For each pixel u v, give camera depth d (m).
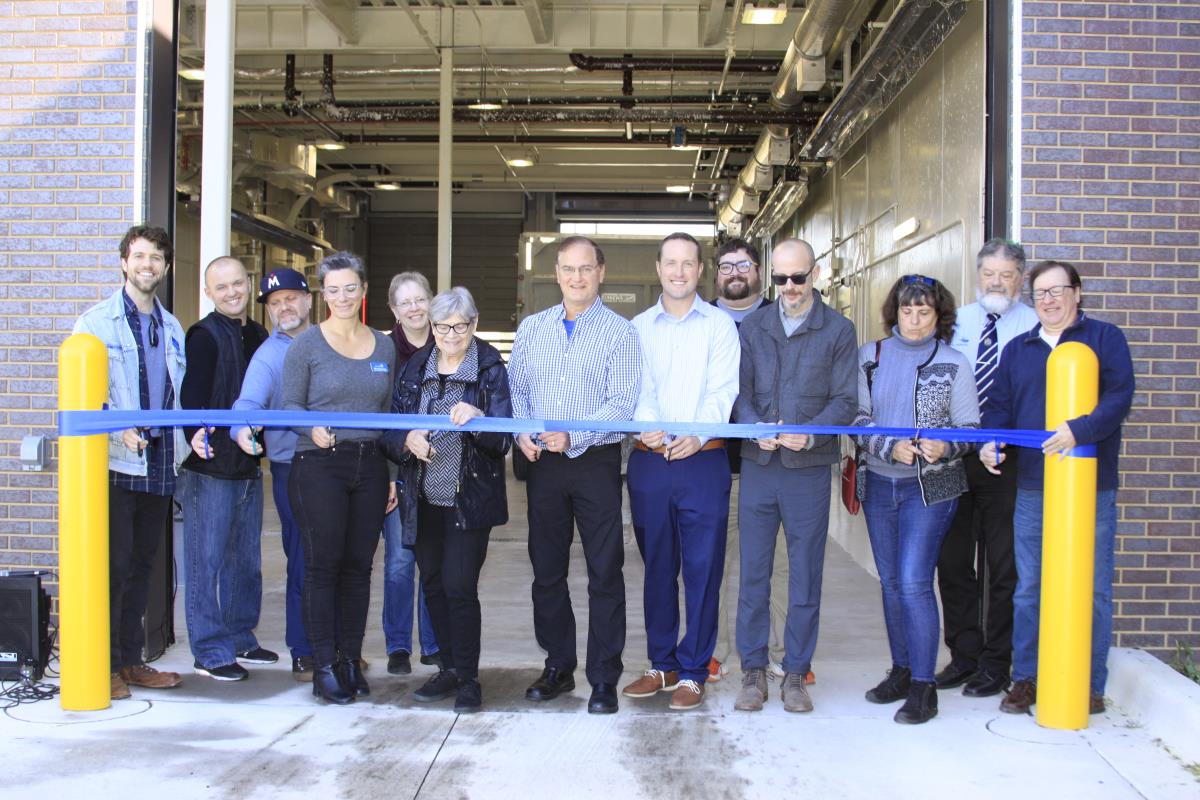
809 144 11.52
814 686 4.31
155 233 4.02
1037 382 3.93
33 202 4.80
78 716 3.82
